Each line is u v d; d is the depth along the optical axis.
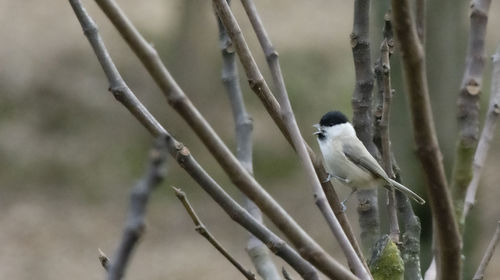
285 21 22.31
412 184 6.72
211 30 19.53
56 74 20.58
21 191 18.12
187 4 19.27
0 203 17.70
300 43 21.38
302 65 20.59
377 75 3.65
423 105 2.03
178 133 18.67
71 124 19.80
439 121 6.88
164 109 18.88
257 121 19.66
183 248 16.56
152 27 20.77
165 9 21.80
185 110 2.06
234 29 2.97
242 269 3.21
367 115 3.67
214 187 2.72
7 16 22.00
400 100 6.68
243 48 2.97
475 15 2.84
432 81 7.06
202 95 19.52
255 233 2.67
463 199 2.80
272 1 23.09
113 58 20.41
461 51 7.16
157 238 16.84
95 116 20.03
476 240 6.19
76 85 20.47
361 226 3.70
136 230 1.38
